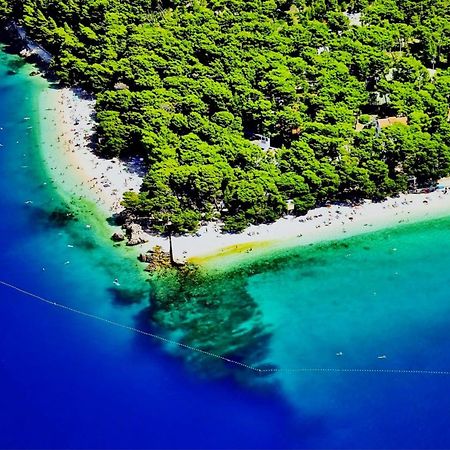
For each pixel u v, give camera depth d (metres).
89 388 181.00
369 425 170.00
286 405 175.25
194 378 182.50
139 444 168.38
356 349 187.75
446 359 184.00
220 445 167.62
